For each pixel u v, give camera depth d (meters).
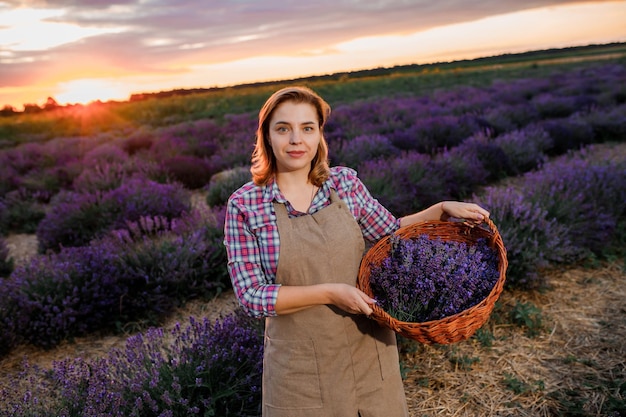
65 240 5.72
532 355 2.96
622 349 2.94
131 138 12.11
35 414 2.34
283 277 1.58
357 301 1.44
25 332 3.65
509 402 2.58
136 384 2.27
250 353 2.51
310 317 1.58
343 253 1.61
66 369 2.44
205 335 2.65
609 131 9.77
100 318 3.77
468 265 1.76
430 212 1.97
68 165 9.61
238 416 2.36
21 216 7.14
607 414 2.41
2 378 3.19
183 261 4.27
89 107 31.16
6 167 10.26
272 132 1.60
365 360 1.67
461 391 2.70
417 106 14.80
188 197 6.67
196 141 12.01
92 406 2.14
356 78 51.59
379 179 5.88
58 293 3.85
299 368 1.59
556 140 8.95
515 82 22.75
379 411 1.66
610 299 3.53
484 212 1.86
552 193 4.45
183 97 36.34
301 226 1.59
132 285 4.04
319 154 1.72
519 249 3.64
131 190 6.12
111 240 4.72
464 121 10.34
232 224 1.62
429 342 1.52
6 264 5.19
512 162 7.71
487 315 1.55
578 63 37.16
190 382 2.42
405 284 1.75
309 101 1.60
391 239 1.88
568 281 3.85
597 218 4.42
